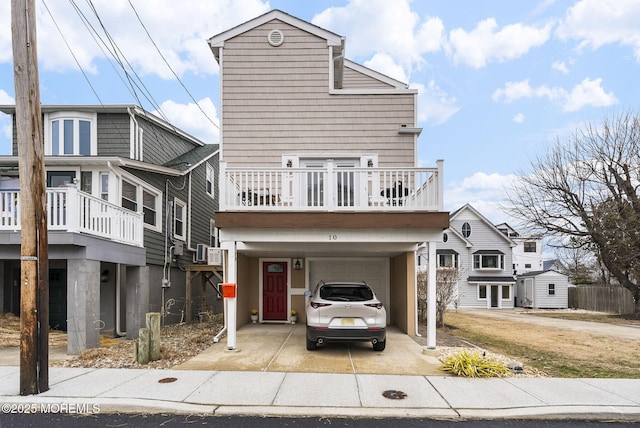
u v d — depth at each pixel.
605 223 21.94
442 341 10.32
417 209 8.62
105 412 5.21
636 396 5.80
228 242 8.75
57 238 8.74
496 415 5.10
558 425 4.95
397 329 11.98
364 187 9.15
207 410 5.17
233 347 8.59
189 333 11.20
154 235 13.79
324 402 5.45
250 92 12.08
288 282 13.10
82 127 13.87
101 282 12.74
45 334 5.82
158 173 14.46
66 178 12.48
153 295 13.59
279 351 8.59
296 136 11.98
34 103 5.81
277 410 5.17
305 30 12.13
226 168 8.82
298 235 8.65
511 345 10.64
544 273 33.28
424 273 15.47
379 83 14.63
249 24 12.15
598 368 7.84
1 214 9.41
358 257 13.01
